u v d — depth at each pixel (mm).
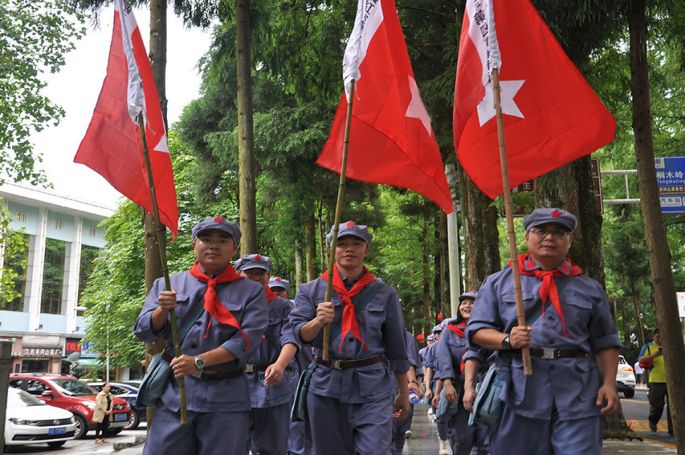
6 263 43531
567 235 4477
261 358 7316
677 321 7715
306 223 26031
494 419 4383
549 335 4336
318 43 14570
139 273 33000
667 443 11328
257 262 7434
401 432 9031
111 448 17797
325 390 5266
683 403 7641
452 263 19016
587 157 11977
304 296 5480
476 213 15211
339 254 5430
